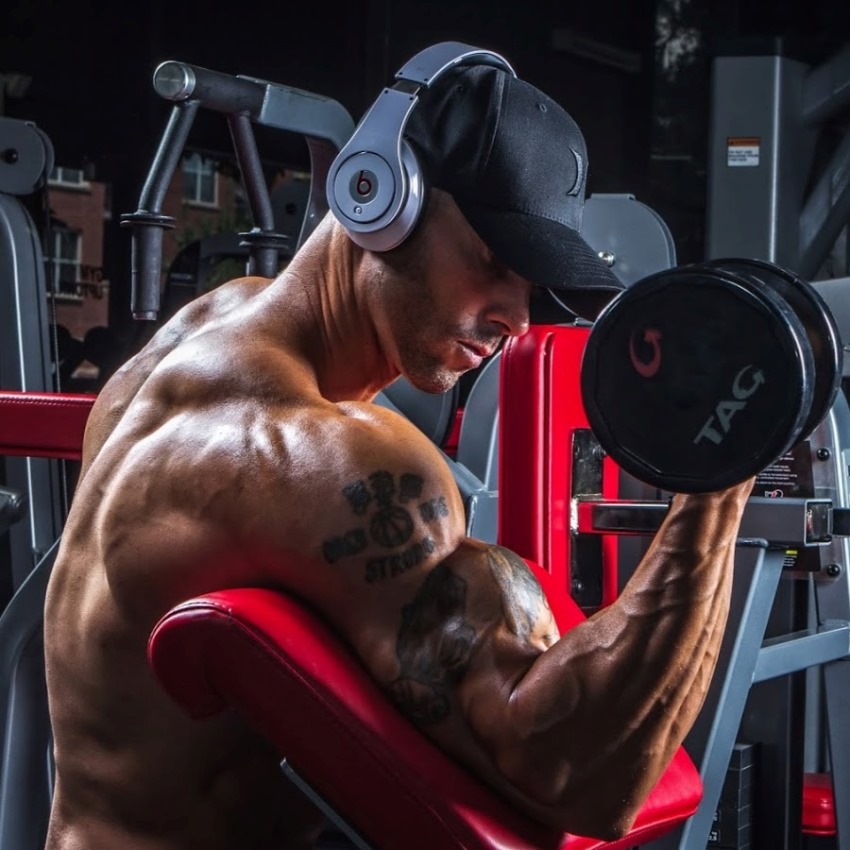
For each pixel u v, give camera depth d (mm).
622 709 958
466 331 1136
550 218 1119
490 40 7336
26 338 2922
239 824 1140
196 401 1137
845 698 2033
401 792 990
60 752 1175
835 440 2008
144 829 1129
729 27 5941
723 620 985
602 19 7410
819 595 2037
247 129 1692
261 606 1017
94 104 6676
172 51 6887
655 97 6051
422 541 1033
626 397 925
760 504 1562
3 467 3115
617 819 990
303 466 1052
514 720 983
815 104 4422
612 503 1749
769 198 4398
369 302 1154
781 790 2033
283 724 1022
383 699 1021
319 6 7020
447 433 2508
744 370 886
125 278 6703
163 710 1112
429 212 1112
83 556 1180
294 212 4117
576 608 1465
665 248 2684
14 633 1897
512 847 985
